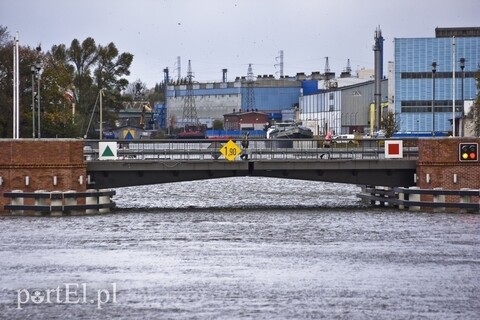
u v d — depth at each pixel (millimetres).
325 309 70875
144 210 131875
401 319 68375
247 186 191125
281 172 131000
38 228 109688
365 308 71188
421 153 128875
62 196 122312
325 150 135000
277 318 68500
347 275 82188
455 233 105125
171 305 72000
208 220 118625
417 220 116812
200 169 128250
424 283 79188
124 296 74812
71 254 92250
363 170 131125
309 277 81438
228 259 89562
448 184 128625
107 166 127375
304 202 146375
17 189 124312
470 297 74500
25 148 124000
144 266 86312
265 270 84375
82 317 69188
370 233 105562
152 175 129250
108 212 128375
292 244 98000
